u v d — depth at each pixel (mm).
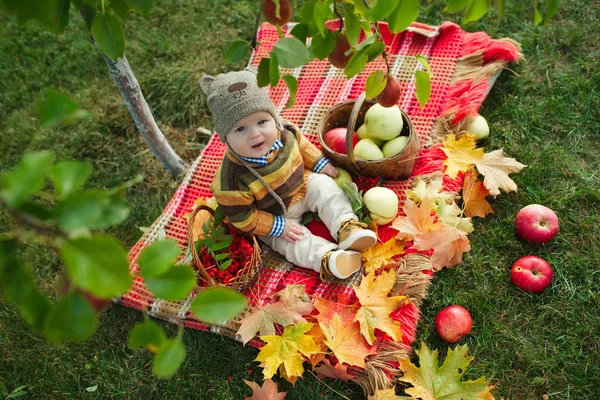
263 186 2072
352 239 2072
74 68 3084
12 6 878
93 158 2820
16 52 3125
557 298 2086
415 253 2166
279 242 2232
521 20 2797
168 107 2902
